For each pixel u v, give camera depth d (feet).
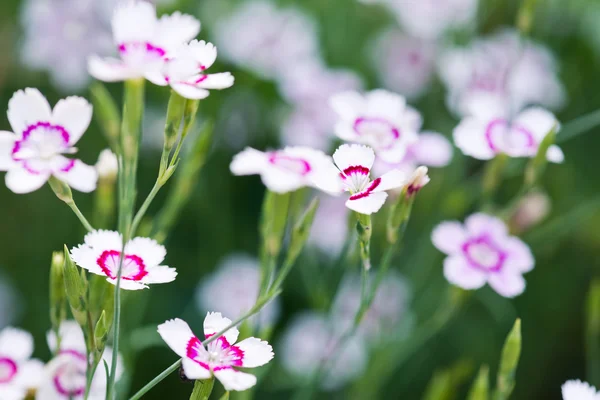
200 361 1.14
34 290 1.77
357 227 1.23
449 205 1.51
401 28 1.93
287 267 1.22
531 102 1.87
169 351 1.63
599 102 1.95
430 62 1.89
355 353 1.58
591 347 1.43
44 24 1.80
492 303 1.62
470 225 1.37
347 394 1.59
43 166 1.18
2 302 1.73
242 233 1.82
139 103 1.15
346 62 2.01
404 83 1.91
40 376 1.24
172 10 1.76
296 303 1.70
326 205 1.63
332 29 2.03
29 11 1.81
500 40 1.84
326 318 1.49
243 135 1.85
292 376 1.59
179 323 1.15
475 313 1.76
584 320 1.80
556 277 1.82
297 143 1.67
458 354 1.73
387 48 1.94
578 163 1.89
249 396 1.30
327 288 1.55
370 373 1.48
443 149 1.37
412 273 1.62
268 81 1.84
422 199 1.58
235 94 1.81
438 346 1.73
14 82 1.95
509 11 2.00
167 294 1.73
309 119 1.71
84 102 1.19
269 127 1.86
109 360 1.27
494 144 1.34
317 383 1.35
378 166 1.33
